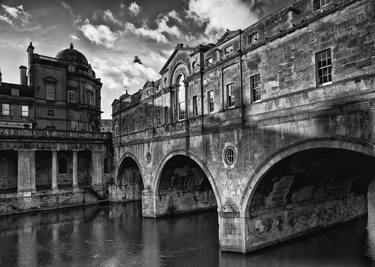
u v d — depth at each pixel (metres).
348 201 29.38
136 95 40.38
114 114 47.75
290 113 17.48
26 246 24.72
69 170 47.19
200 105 25.55
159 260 20.78
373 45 14.02
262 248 21.36
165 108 32.38
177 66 30.17
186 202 35.31
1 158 41.28
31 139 39.69
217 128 22.92
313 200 25.41
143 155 35.69
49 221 33.59
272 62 18.94
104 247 24.03
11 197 37.44
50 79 48.16
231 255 20.72
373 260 19.91
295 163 19.23
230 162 21.67
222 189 22.22
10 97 44.16
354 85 14.64
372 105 13.95
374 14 14.02
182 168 32.97
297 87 17.39
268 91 19.11
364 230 26.67
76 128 50.94
